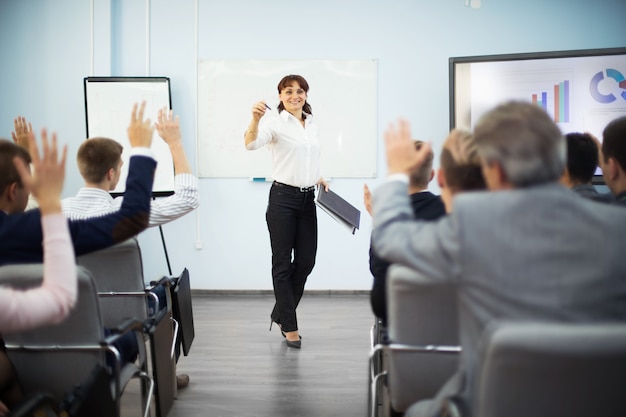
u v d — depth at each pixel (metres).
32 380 1.83
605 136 1.96
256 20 5.48
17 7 5.49
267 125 3.66
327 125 5.48
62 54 5.48
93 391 1.59
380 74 5.46
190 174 2.30
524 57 5.10
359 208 5.51
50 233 1.29
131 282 2.36
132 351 2.25
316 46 5.46
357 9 5.44
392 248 1.27
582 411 1.10
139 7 5.51
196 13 5.48
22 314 1.24
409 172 1.41
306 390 3.02
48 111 5.51
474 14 5.39
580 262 1.13
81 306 1.72
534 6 5.35
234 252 5.59
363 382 3.13
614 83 5.04
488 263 1.14
